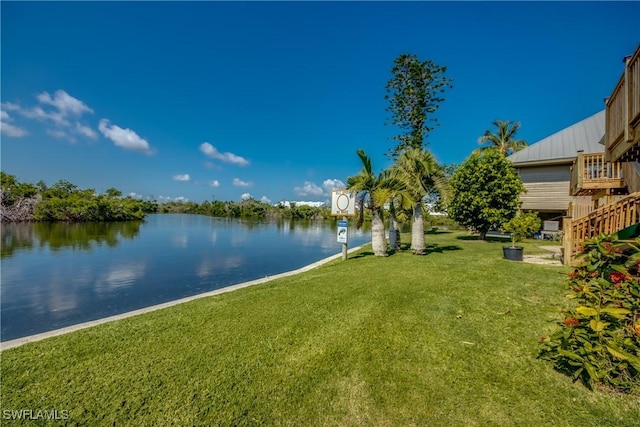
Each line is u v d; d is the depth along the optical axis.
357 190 9.12
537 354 2.74
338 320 3.75
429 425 2.00
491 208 13.09
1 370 2.76
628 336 2.31
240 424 2.06
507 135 26.45
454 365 2.65
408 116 19.94
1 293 7.17
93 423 2.08
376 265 7.38
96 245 16.02
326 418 2.10
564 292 4.48
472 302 4.19
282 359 2.87
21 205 29.56
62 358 2.97
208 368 2.74
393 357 2.83
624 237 3.84
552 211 15.47
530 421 1.97
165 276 8.92
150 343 3.27
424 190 8.91
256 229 29.39
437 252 9.72
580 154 9.15
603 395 2.15
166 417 2.12
